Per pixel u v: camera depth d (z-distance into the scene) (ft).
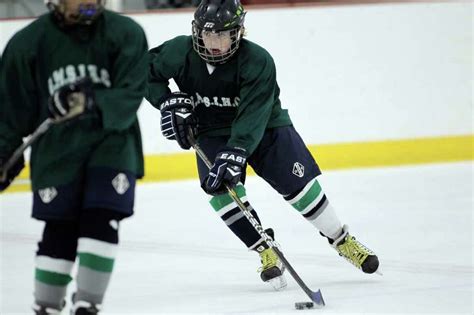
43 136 25.53
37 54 25.04
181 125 36.35
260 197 65.57
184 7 79.51
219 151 34.45
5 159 25.58
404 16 77.66
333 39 76.54
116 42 25.18
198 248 48.80
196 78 36.50
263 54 35.35
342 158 77.25
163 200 64.75
